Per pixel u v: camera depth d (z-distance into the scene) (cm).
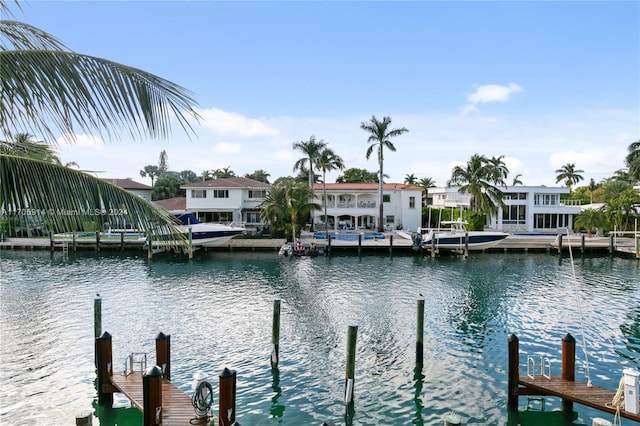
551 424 1209
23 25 546
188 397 1195
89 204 590
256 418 1238
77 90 523
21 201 567
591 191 9556
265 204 5000
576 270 3544
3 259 4034
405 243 4616
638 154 5459
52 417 1238
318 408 1294
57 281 3023
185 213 4306
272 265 3703
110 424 1220
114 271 3416
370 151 5922
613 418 1222
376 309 2309
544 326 2042
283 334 1908
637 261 4025
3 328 1972
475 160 5244
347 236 5212
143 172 11831
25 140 605
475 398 1346
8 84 504
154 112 565
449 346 1773
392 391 1391
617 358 1661
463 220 5394
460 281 3069
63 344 1778
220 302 2444
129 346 1770
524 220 6006
